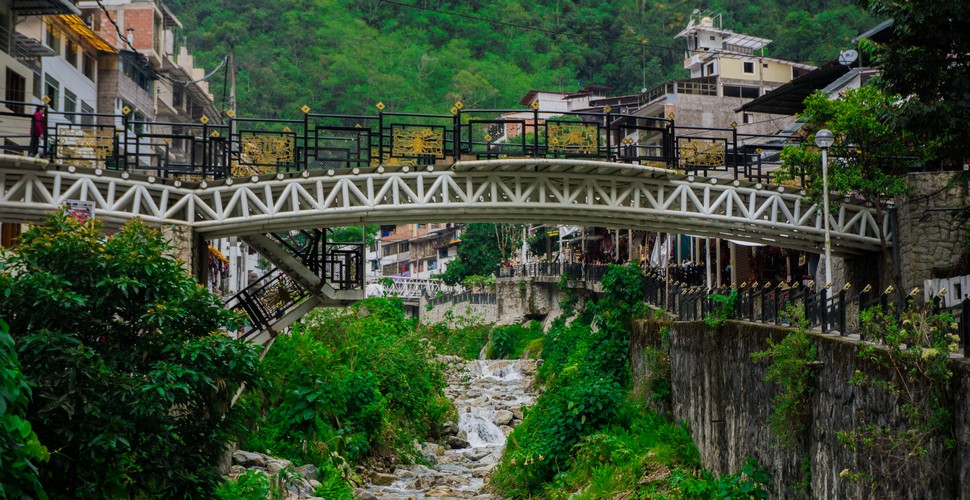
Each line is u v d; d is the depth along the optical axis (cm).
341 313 3631
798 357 1608
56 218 1627
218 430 1664
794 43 8631
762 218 2783
